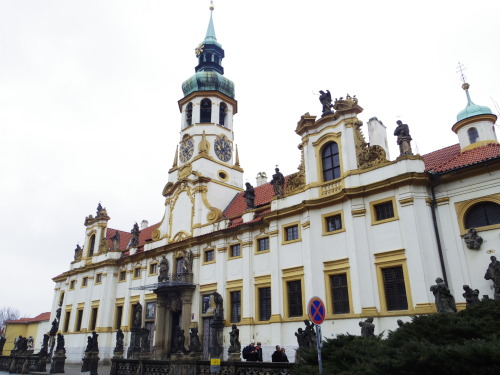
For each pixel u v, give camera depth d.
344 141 29.23
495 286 20.42
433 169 26.58
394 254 24.75
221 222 38.09
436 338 12.36
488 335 11.84
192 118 47.34
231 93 50.06
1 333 82.69
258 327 31.36
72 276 57.03
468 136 28.64
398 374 10.97
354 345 13.82
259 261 33.19
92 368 30.94
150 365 23.23
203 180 41.88
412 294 23.33
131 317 45.03
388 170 26.45
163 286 39.25
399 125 27.17
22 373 36.41
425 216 24.50
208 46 52.31
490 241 22.33
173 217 43.78
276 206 32.38
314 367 13.95
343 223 27.61
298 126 32.50
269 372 17.39
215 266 36.62
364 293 25.27
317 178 30.19
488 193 23.11
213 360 19.66
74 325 52.19
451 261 23.47
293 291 29.69
